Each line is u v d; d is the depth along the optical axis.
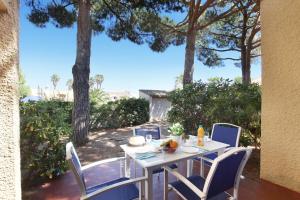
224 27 10.29
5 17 1.63
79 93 6.39
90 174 3.95
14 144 1.69
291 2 3.10
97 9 7.81
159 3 6.45
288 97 3.21
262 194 3.12
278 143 3.38
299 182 3.12
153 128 3.64
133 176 3.63
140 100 11.15
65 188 3.40
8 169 1.65
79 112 6.39
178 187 2.32
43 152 3.57
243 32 9.58
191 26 7.98
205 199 1.92
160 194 3.11
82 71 6.42
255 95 4.46
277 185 3.39
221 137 3.51
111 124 10.16
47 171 3.53
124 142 6.86
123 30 8.07
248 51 9.66
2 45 1.61
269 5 3.42
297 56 3.06
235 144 3.27
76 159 2.16
